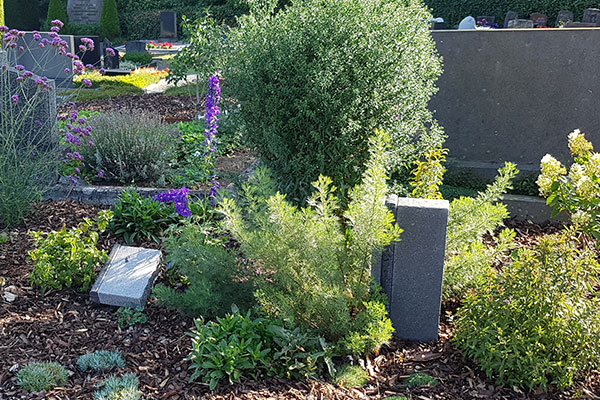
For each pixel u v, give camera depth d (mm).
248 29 5535
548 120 6383
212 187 5254
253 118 5332
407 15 5281
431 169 4918
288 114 5055
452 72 6633
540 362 3297
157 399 2996
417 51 5242
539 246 3521
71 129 5816
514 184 6426
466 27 17469
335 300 3352
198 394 3039
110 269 4230
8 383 3057
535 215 6148
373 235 3430
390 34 5047
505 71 6426
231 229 3689
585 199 3568
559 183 3676
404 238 3719
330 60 4906
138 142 6801
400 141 5305
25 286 4168
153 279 4242
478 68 6523
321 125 4984
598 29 6000
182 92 13664
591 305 3465
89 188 6016
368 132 5043
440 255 3705
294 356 3293
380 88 5008
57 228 5203
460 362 3598
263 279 3666
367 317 3410
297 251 3449
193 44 9859
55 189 5969
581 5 21047
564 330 3367
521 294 3447
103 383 3090
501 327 3453
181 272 3889
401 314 3850
